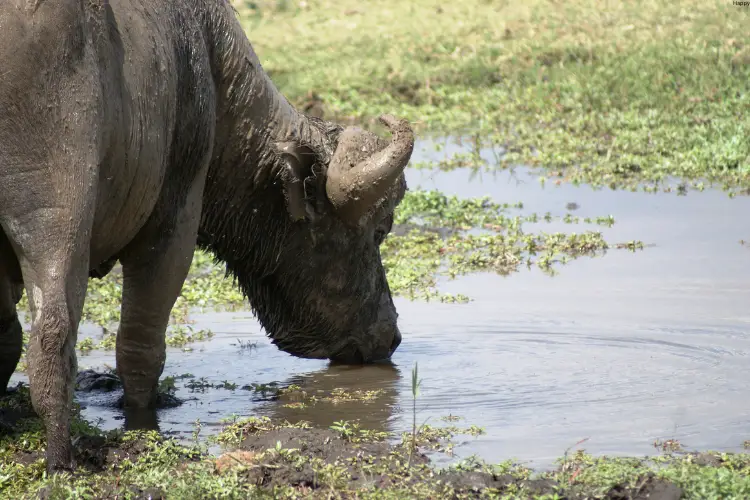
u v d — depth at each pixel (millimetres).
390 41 68062
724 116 52062
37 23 18453
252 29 71688
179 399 24828
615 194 44938
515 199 44969
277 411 23766
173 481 18594
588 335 28875
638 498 17766
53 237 18703
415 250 38688
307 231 25203
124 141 20375
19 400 23484
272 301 26250
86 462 19797
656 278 34125
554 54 63156
